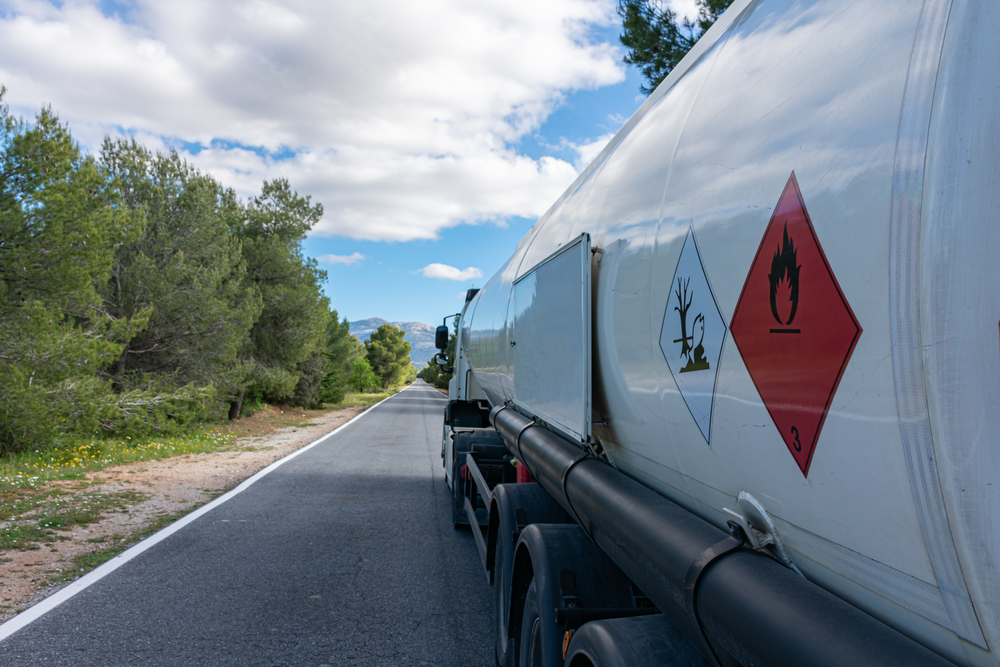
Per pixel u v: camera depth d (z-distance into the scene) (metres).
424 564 5.86
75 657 3.68
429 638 4.20
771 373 1.37
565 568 2.76
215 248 18.30
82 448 12.12
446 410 9.59
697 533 1.73
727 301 1.57
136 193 17.30
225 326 17.64
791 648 1.18
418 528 7.22
